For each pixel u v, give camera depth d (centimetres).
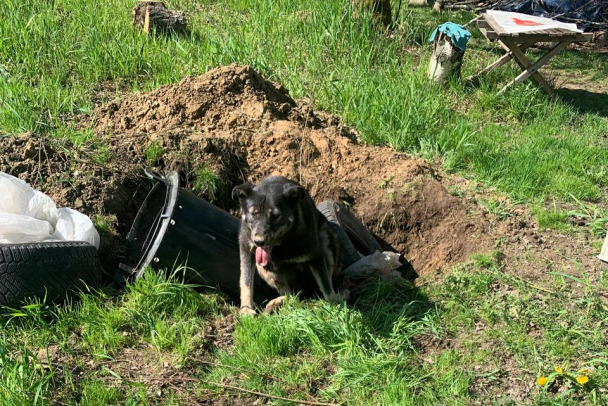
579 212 368
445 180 391
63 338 254
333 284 319
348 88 457
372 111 436
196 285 290
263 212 269
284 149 378
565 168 416
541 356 263
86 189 323
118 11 595
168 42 529
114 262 305
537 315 283
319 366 253
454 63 520
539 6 776
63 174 326
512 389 249
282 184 280
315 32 542
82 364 247
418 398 241
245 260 292
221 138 372
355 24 561
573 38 516
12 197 286
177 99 395
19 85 430
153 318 269
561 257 324
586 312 284
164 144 363
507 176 397
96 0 621
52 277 266
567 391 244
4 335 241
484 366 259
